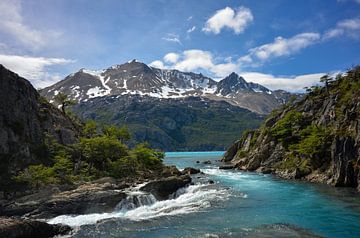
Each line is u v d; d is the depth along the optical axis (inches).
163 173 3102.9
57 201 1674.5
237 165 4635.8
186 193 2263.8
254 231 1333.7
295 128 4099.4
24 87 2701.8
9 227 1226.6
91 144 2765.7
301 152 3228.3
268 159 4087.1
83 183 2203.5
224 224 1450.5
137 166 3186.5
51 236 1318.9
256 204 1867.6
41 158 2465.6
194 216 1601.9
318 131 3388.3
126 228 1408.7
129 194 1878.7
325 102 3996.1
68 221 1533.0
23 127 2476.6
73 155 2746.1
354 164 2395.4
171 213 1670.8
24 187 1983.3
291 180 2950.3
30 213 1592.0
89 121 3718.0
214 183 2765.7
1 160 2139.5
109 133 3868.1
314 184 2630.4
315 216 1565.0
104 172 2689.5
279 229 1359.5
